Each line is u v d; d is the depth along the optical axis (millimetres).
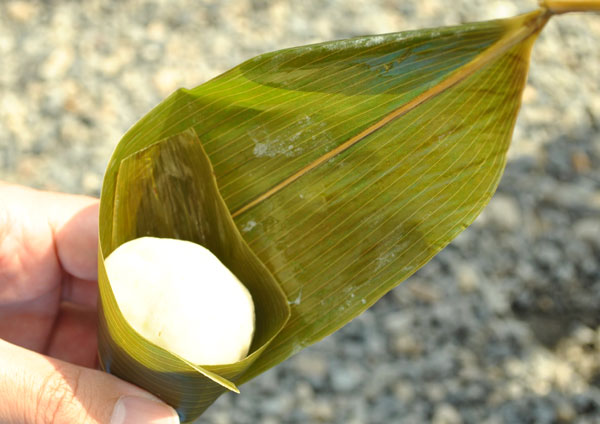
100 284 154
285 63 159
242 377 186
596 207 408
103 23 479
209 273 175
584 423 339
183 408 182
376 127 170
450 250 390
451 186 170
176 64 459
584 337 365
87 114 432
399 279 178
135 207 184
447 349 361
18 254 244
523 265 387
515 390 348
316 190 179
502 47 154
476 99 162
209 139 177
